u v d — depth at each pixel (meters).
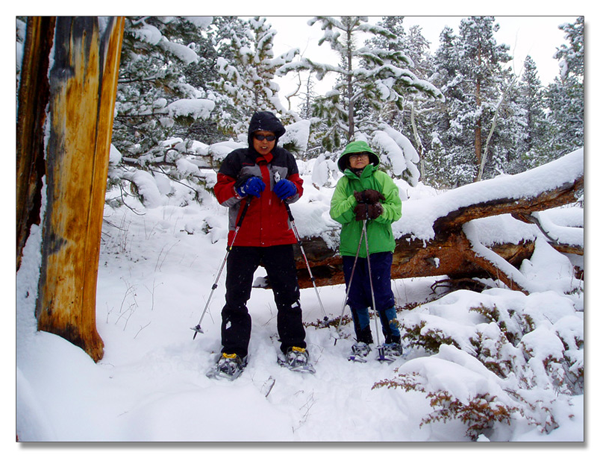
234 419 2.24
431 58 25.25
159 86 5.05
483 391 2.19
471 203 4.03
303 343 3.14
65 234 2.43
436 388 2.22
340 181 3.52
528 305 3.16
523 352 2.69
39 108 2.35
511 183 3.93
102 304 3.46
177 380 2.68
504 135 19.77
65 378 2.29
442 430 2.27
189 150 5.13
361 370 3.04
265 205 3.10
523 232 4.70
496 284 4.50
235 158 3.15
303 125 5.37
